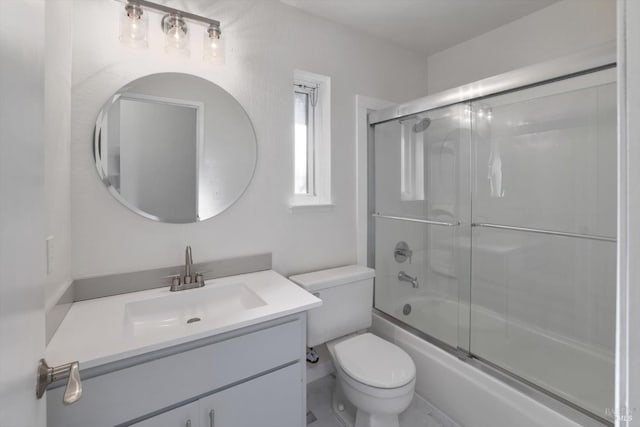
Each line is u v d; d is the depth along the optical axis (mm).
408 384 1313
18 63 412
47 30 939
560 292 1594
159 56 1369
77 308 1145
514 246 1716
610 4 1575
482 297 1780
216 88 1504
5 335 375
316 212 1874
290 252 1775
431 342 1760
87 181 1232
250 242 1636
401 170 2055
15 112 403
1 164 362
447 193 1892
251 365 1088
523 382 1399
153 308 1257
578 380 1443
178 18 1306
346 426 1516
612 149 1347
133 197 1327
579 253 1523
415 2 1732
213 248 1529
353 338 1648
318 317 1641
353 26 1970
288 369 1176
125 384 872
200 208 1479
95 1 1231
